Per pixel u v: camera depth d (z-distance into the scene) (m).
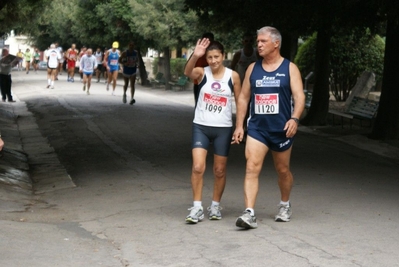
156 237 9.95
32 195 14.38
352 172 16.12
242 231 10.14
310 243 9.35
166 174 15.79
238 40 43.56
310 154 18.98
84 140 21.66
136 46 54.81
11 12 39.09
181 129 24.19
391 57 22.45
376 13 23.02
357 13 23.14
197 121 10.84
